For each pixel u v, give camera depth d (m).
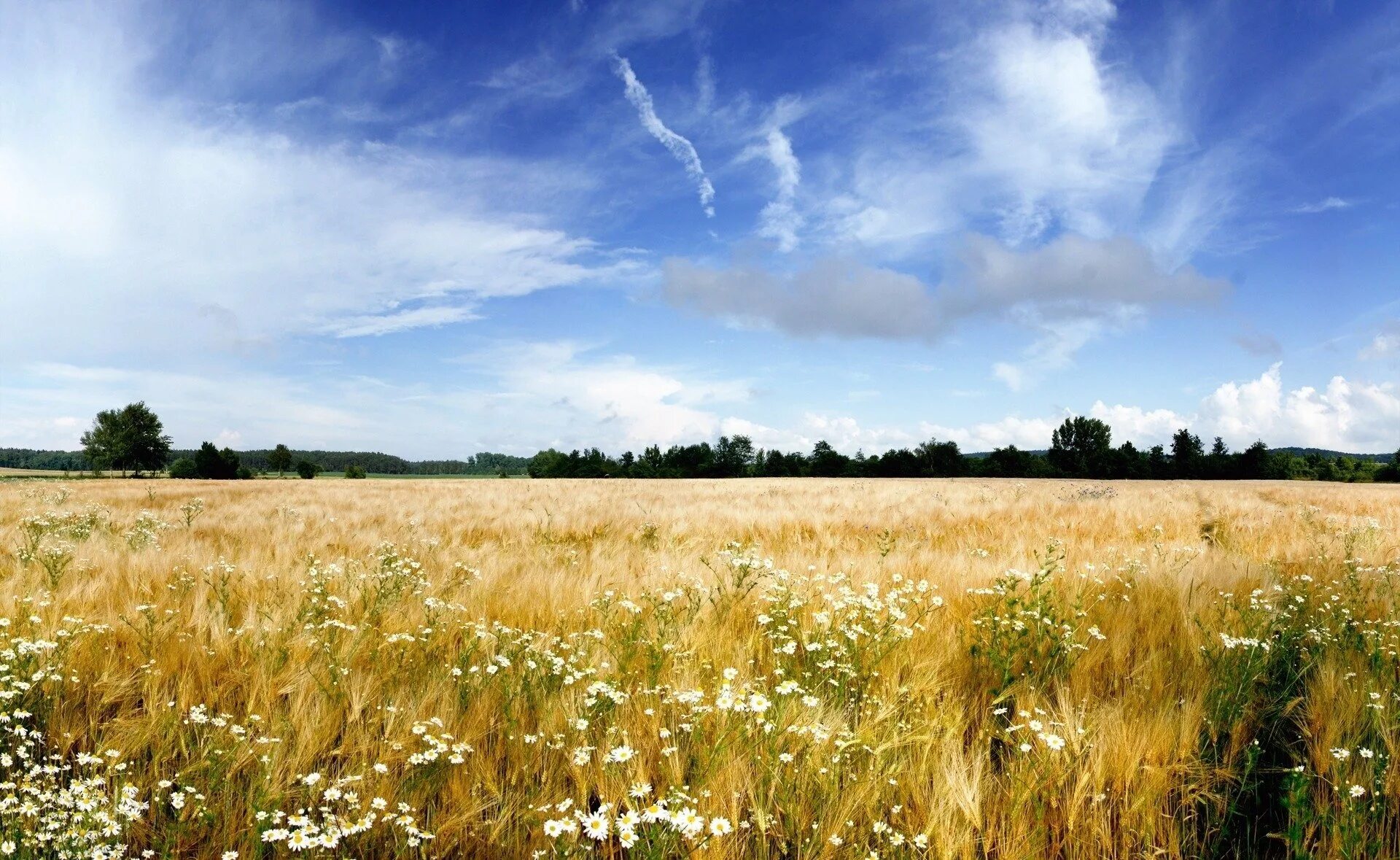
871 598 4.49
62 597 4.87
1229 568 6.39
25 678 3.18
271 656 3.86
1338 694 3.32
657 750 2.90
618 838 2.52
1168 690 3.54
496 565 7.11
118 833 2.22
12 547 7.72
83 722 3.29
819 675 3.59
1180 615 4.82
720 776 2.62
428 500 21.62
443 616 4.75
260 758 2.67
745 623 4.89
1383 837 2.45
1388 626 4.34
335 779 2.70
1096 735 2.92
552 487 35.06
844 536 11.65
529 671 3.66
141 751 3.01
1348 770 2.70
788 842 2.51
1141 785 2.71
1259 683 3.71
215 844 2.42
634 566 7.06
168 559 6.67
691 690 3.29
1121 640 4.25
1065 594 5.45
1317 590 5.68
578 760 2.61
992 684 3.76
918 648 4.13
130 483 36.62
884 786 2.67
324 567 6.34
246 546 8.86
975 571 6.34
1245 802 2.85
